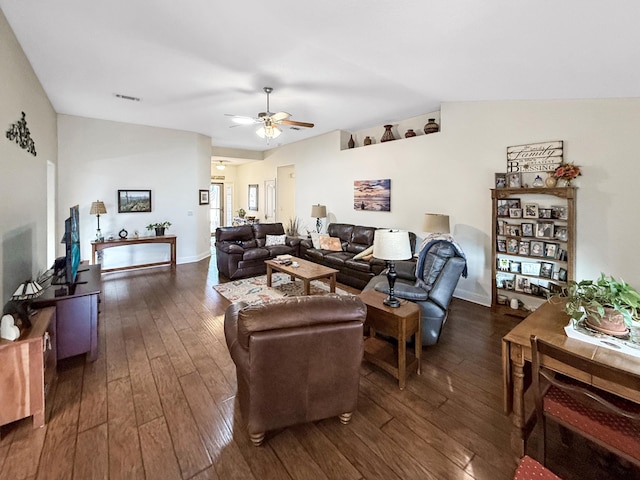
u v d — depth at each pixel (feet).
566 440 5.64
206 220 23.61
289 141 25.21
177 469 5.14
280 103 14.71
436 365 8.54
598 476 5.04
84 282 9.65
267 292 14.96
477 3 6.11
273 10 7.26
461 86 11.47
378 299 8.70
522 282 12.03
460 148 14.07
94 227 17.97
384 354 8.77
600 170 10.13
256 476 5.03
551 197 11.36
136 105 15.15
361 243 18.34
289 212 28.94
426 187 15.74
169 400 6.92
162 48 9.34
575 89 9.68
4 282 7.91
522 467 3.76
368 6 6.82
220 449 5.57
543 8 5.87
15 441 5.69
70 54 9.78
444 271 9.26
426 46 8.38
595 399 3.77
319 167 22.84
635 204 9.57
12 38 8.45
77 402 6.81
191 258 22.07
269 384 5.38
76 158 17.25
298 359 5.46
